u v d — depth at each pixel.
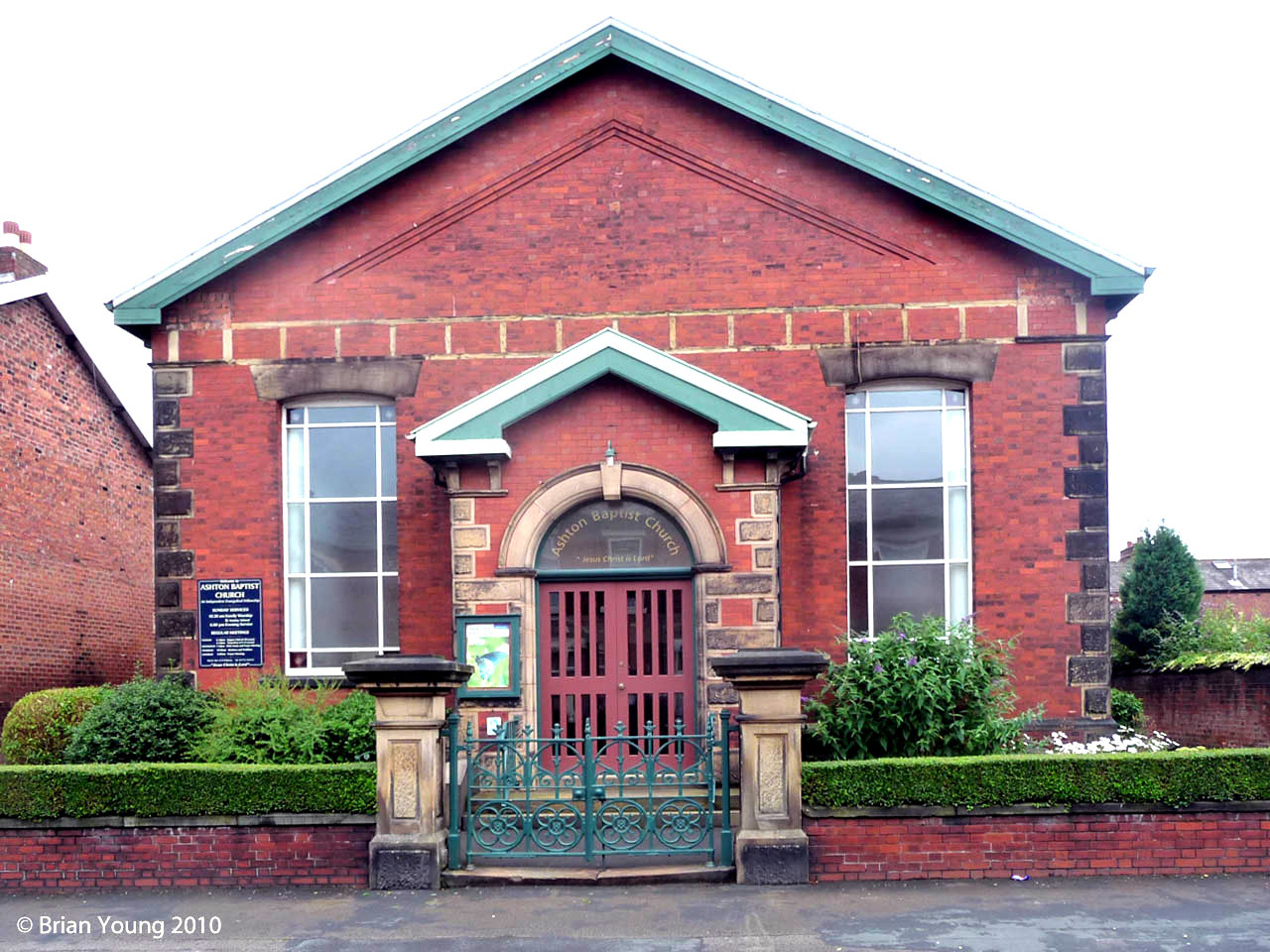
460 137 12.82
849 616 12.52
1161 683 16.33
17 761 12.51
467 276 12.82
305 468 12.99
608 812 9.73
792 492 12.45
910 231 12.62
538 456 11.60
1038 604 12.24
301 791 9.55
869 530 12.65
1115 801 9.30
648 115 12.87
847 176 12.71
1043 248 12.27
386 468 12.98
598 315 12.71
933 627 11.24
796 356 12.57
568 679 11.66
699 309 12.67
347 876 9.48
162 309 12.88
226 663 12.59
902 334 12.53
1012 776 9.29
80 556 18.36
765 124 12.62
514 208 12.87
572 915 8.35
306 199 12.66
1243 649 16.44
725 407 11.17
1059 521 12.30
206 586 12.66
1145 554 18.05
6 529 16.33
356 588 12.89
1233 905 8.38
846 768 9.32
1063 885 9.02
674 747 11.53
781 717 9.29
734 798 10.59
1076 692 12.12
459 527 11.55
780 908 8.42
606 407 11.59
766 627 11.23
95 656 18.70
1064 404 12.41
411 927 8.15
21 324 16.84
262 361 12.84
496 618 11.42
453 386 12.72
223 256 12.67
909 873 9.23
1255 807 9.30
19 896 9.34
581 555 11.77
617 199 12.82
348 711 10.98
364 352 12.80
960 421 12.72
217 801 9.57
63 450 17.94
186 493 12.77
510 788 10.47
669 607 11.68
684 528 11.45
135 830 9.59
